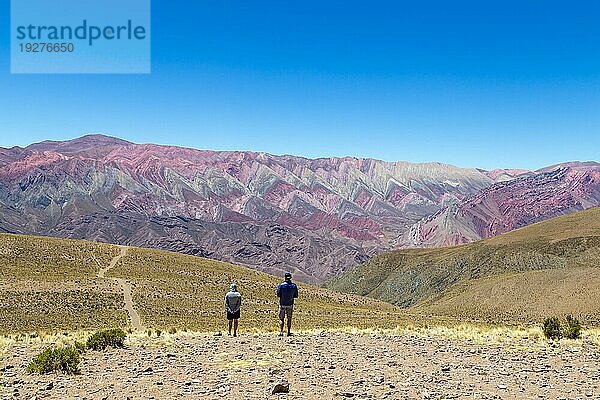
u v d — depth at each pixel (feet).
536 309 345.51
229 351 63.98
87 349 69.00
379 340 75.51
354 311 291.99
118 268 339.36
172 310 246.47
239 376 49.88
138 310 239.09
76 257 350.23
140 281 306.55
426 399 42.06
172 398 42.80
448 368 53.52
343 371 52.08
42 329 184.44
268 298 319.68
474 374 51.78
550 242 602.44
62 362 53.72
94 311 231.30
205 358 59.62
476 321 280.51
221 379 48.91
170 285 308.81
